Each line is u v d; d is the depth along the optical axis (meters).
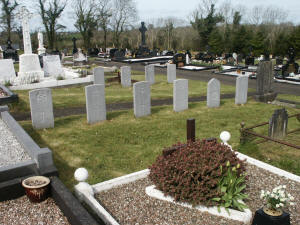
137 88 11.19
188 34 60.53
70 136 9.40
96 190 5.99
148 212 5.30
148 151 8.41
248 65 31.91
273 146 8.77
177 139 9.35
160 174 5.64
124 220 5.08
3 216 5.21
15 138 8.45
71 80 18.73
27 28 18.81
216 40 51.16
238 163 5.80
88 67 29.72
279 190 4.89
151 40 61.69
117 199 5.74
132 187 6.19
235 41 50.41
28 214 5.28
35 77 18.77
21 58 18.67
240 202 5.39
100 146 8.69
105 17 60.38
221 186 5.39
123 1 61.19
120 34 65.62
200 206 5.30
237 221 5.03
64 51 47.97
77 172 5.82
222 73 26.12
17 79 18.00
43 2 53.81
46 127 10.09
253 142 8.59
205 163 5.61
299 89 19.06
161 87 18.95
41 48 37.75
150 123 10.77
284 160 7.72
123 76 18.36
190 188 5.37
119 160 7.83
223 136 7.61
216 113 12.23
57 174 6.34
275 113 8.69
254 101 14.76
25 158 7.02
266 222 4.76
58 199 5.43
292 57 24.12
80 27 58.94
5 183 5.80
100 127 10.23
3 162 6.80
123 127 10.25
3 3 55.22
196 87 19.23
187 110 12.72
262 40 47.16
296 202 5.68
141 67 31.91
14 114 12.14
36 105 9.71
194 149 6.03
